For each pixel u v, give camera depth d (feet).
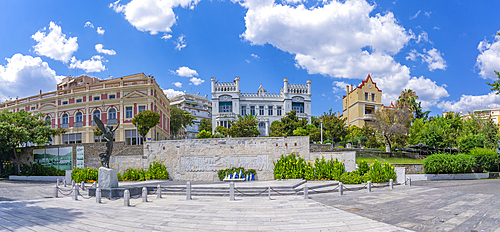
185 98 313.94
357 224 34.88
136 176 88.94
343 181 73.31
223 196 60.34
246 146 87.56
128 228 34.35
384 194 58.75
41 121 120.78
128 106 139.13
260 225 35.14
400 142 131.95
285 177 81.71
